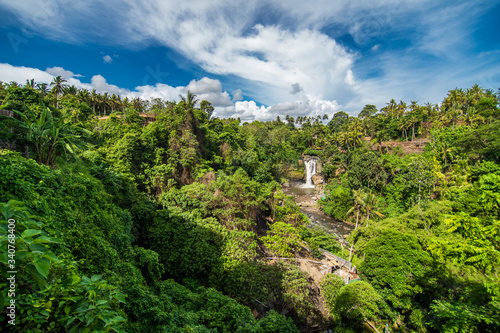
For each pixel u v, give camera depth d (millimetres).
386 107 98625
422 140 71438
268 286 21984
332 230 49469
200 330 11430
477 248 12789
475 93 66125
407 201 47625
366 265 23594
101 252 11781
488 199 13828
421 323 18547
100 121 52188
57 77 54844
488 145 41250
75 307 4062
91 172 25234
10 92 32469
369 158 56625
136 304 10594
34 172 11078
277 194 44156
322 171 78812
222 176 45438
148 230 26656
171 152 43531
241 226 34625
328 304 23891
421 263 20406
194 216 29906
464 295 15445
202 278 24188
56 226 10133
